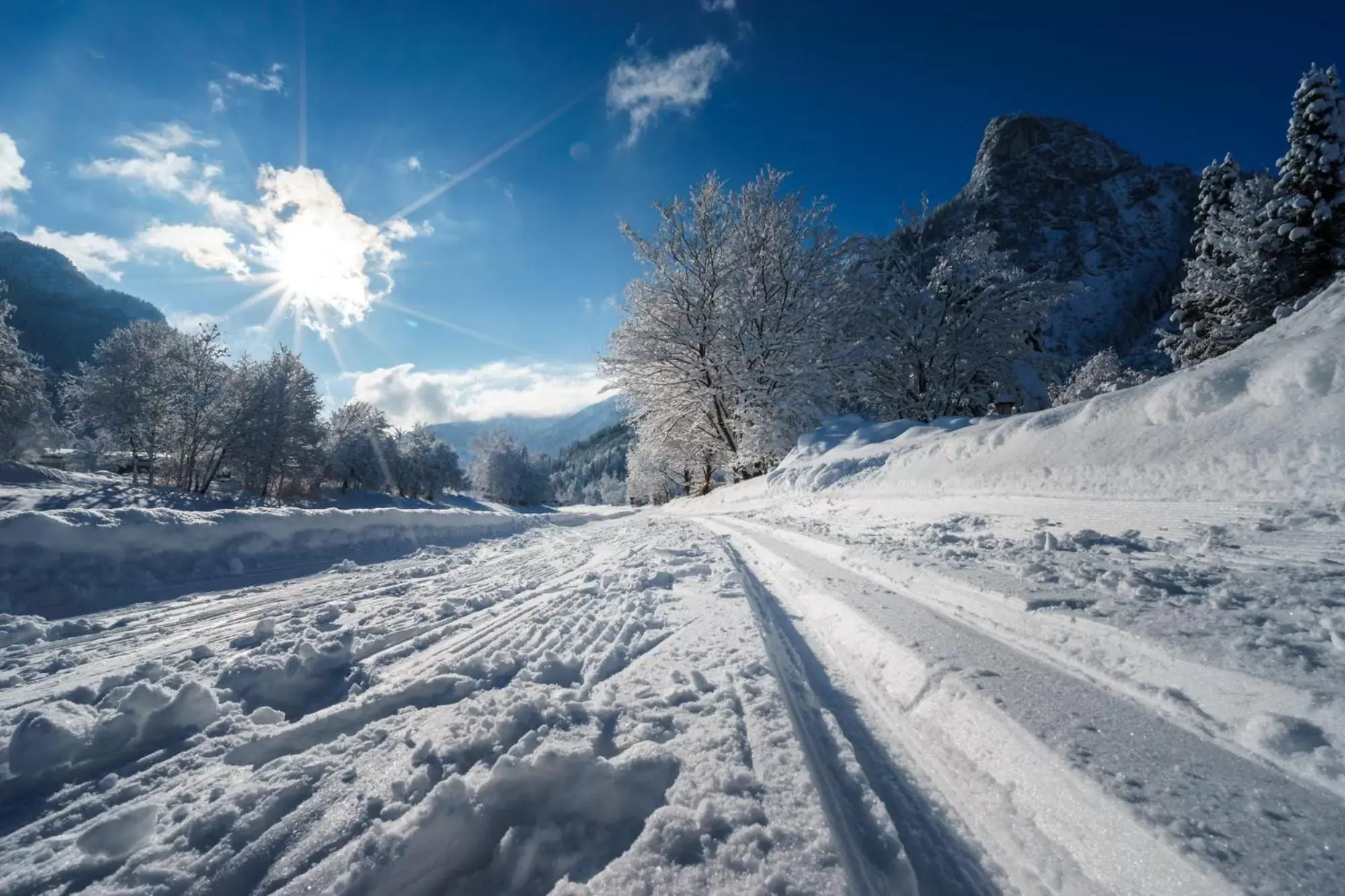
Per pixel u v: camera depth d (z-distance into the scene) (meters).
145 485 32.28
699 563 5.84
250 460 35.84
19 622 3.56
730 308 21.03
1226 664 1.73
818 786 1.56
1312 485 3.56
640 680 2.42
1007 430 7.00
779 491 13.44
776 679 2.36
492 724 1.98
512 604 4.21
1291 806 1.24
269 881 1.29
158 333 31.95
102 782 1.79
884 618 2.99
